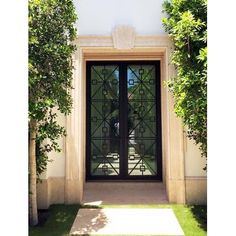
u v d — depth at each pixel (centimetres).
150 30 647
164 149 720
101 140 754
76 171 629
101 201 644
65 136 592
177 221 537
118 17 647
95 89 752
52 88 498
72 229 504
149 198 662
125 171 752
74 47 550
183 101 515
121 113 753
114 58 730
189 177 630
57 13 509
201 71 522
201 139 559
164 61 669
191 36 525
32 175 528
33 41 462
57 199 632
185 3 567
